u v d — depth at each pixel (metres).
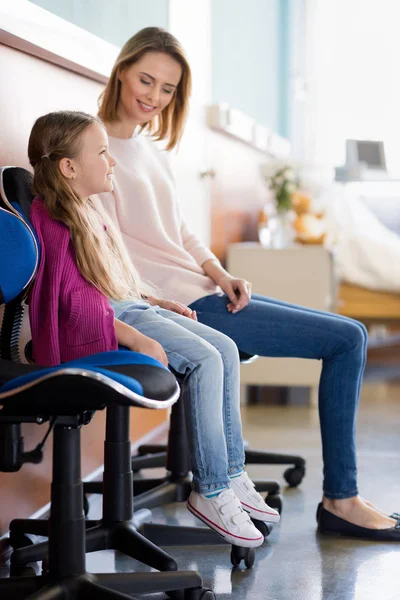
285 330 2.37
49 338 1.75
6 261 1.72
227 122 4.30
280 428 3.85
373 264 5.20
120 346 1.86
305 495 2.82
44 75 2.42
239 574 2.07
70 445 1.64
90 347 1.77
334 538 2.37
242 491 2.15
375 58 6.84
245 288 2.42
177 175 3.67
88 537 1.96
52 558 1.65
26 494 2.34
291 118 6.92
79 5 2.72
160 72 2.33
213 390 1.96
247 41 5.39
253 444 3.51
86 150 1.87
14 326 1.82
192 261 2.47
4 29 2.04
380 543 2.33
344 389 2.36
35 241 1.75
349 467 2.38
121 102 2.38
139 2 3.27
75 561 1.65
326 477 2.40
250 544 2.02
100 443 2.90
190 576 1.80
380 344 6.75
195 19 3.98
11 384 1.49
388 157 6.84
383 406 4.41
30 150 1.92
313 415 4.16
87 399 1.45
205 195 4.18
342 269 5.22
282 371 4.38
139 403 1.46
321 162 6.93
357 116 6.89
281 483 2.98
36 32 2.21
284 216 4.59
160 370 1.62
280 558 2.19
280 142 6.15
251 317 2.38
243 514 2.03
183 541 2.17
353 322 2.38
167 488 2.56
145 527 2.14
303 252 4.30
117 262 1.98
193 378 1.95
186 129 3.79
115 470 2.02
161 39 2.34
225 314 2.39
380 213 6.17
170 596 1.88
